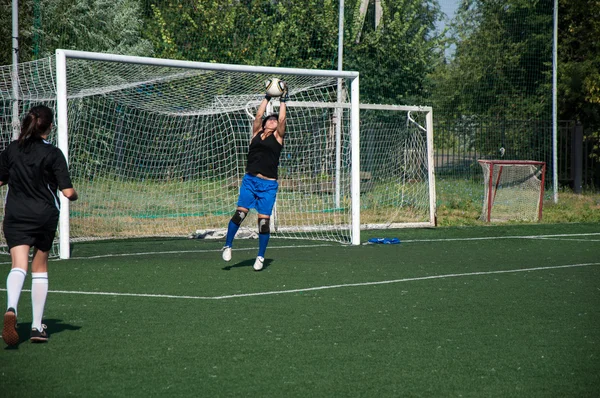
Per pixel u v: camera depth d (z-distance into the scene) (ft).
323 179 68.03
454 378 21.39
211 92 60.44
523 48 94.38
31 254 45.32
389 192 71.56
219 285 35.83
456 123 95.04
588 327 27.86
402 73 90.94
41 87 56.34
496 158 94.38
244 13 79.05
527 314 30.04
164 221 63.00
